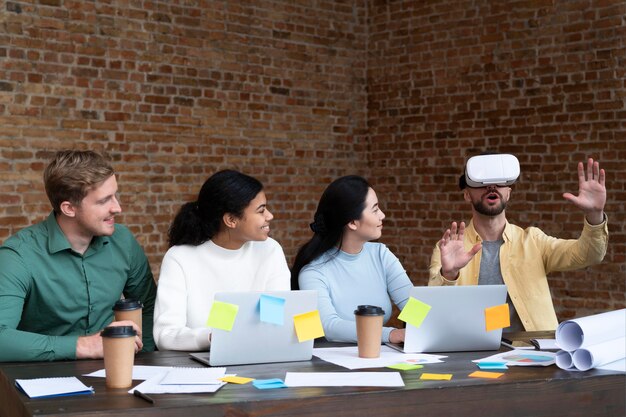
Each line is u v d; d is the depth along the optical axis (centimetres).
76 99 607
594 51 631
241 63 697
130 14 631
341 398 221
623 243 618
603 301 629
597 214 345
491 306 281
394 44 749
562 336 258
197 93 671
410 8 736
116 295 310
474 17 695
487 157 358
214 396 219
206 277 310
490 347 286
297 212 737
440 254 327
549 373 250
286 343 264
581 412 246
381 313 272
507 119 679
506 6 676
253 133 706
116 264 310
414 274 740
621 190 619
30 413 203
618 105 620
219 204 304
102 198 285
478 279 367
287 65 725
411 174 741
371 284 332
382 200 761
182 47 661
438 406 230
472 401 233
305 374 245
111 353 228
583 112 638
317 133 746
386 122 757
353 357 274
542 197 661
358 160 773
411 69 738
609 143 624
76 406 207
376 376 242
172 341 288
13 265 285
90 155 288
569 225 646
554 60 652
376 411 224
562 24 647
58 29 596
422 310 278
